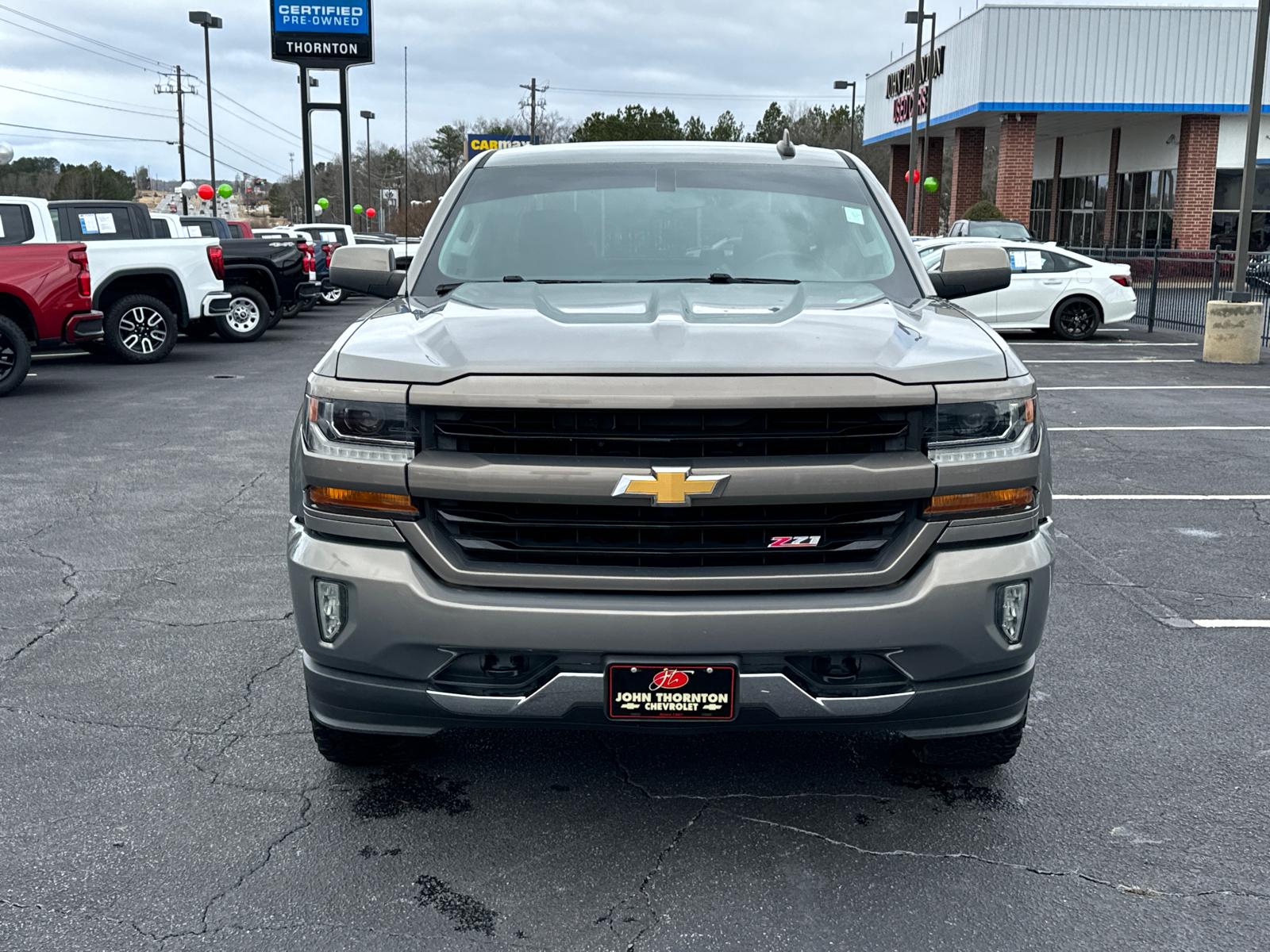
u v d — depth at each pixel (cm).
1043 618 308
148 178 13100
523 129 11181
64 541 641
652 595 289
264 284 1934
